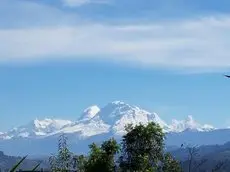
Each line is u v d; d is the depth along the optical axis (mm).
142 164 52344
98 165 53125
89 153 54625
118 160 53781
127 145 53656
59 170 59656
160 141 53781
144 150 53312
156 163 54375
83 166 55062
